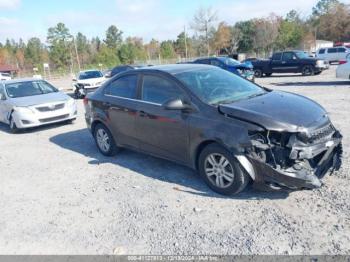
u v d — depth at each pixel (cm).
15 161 656
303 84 1570
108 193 462
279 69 2138
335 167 422
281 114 391
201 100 440
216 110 420
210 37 6688
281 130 371
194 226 362
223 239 335
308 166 383
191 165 465
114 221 387
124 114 547
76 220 397
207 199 419
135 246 337
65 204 441
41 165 614
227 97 459
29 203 455
